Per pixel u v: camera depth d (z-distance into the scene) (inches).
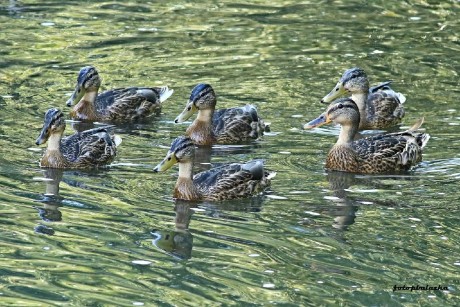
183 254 595.5
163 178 722.8
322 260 591.2
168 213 658.8
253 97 894.4
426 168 752.3
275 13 1151.0
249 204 680.4
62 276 565.3
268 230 633.6
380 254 599.8
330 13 1151.0
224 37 1063.6
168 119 866.1
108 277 565.0
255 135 819.4
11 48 1017.5
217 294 547.5
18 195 681.0
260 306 535.2
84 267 576.4
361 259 593.3
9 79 932.6
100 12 1149.1
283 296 546.9
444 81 941.2
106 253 594.9
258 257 593.6
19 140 788.0
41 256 589.0
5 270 570.3
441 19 1130.7
